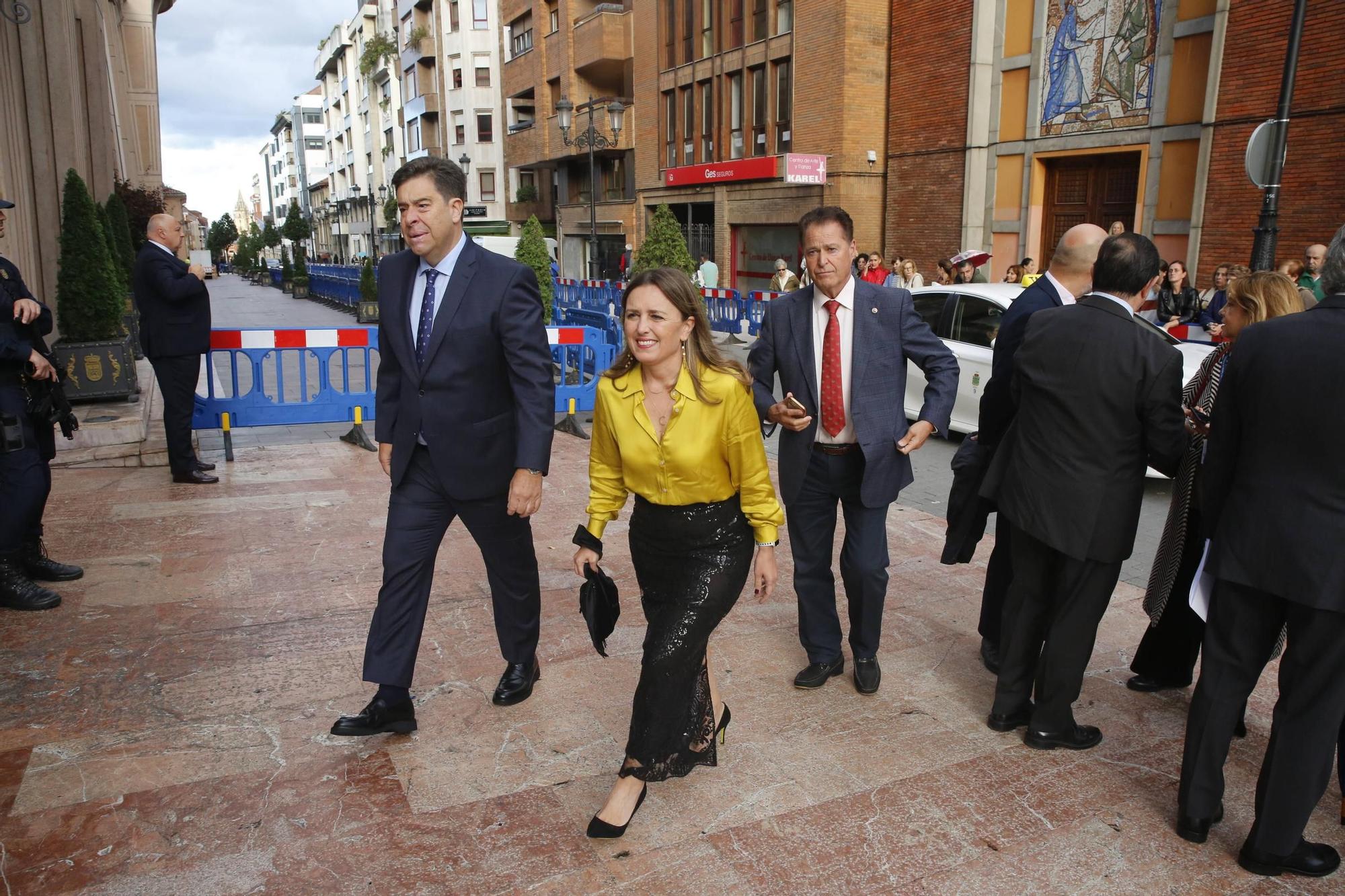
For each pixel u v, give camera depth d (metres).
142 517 5.82
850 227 3.35
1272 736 2.56
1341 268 2.41
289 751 3.16
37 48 11.13
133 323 13.23
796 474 3.50
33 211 10.92
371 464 7.36
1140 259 2.94
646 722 2.62
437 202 2.98
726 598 2.72
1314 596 2.37
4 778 2.96
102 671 3.73
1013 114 16.78
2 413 4.17
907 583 4.93
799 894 2.48
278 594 4.57
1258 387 2.49
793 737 3.32
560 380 9.45
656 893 2.47
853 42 19.38
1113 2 14.72
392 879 2.52
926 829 2.79
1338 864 2.62
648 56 27.61
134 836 2.68
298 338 7.75
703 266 21.41
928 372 3.46
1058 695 3.19
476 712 3.46
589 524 2.87
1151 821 2.85
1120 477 2.96
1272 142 8.69
